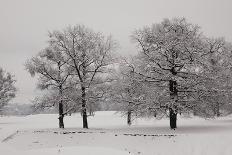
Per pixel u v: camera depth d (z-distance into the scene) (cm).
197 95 2928
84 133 2878
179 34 2984
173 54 2952
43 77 3419
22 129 3528
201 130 2791
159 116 3027
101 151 1712
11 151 1561
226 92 3017
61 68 3453
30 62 3400
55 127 3769
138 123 4128
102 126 3791
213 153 2053
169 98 2888
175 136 2430
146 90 3012
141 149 2422
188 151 2177
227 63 3869
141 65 3031
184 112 2936
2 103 5184
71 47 3397
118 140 2627
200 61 2842
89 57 3406
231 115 4556
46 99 3347
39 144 2767
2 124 4559
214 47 3294
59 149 1734
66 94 3344
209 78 2878
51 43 3431
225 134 2245
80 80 3372
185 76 2959
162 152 2292
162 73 2973
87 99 3319
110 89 3347
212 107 3052
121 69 3156
